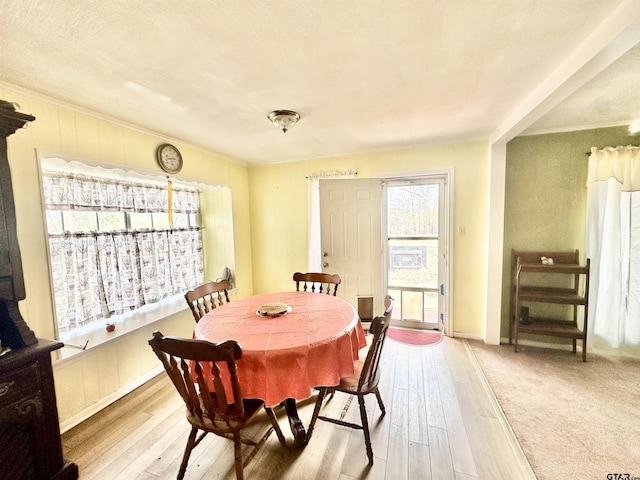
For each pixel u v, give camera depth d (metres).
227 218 3.80
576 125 2.75
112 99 1.96
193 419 1.43
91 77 1.66
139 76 1.66
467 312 3.29
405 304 3.69
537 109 1.98
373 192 3.50
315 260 3.86
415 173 3.37
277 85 1.81
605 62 1.40
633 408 2.02
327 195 3.59
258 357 1.42
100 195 2.43
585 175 2.81
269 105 2.12
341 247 3.61
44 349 1.45
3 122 1.38
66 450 1.75
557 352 2.89
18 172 1.76
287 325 1.76
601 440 1.74
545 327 2.84
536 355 2.83
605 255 2.71
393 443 1.75
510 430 1.84
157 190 2.97
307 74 1.69
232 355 1.23
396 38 1.36
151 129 2.61
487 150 3.10
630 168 2.56
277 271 4.17
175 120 2.38
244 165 4.10
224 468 1.60
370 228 3.54
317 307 2.11
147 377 2.54
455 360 2.77
